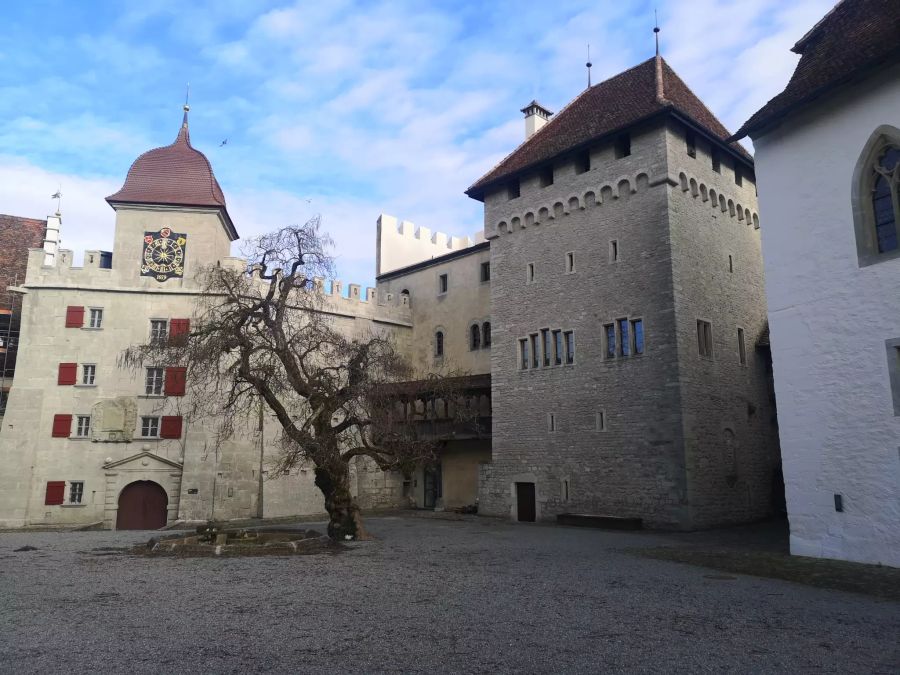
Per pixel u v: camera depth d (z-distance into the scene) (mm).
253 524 29328
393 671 7559
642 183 26484
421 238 49125
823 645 8680
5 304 36156
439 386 26688
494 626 9617
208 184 35938
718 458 25297
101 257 36719
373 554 17797
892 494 14383
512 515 29328
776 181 17422
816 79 16422
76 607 10875
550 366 28797
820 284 16172
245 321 21125
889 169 15141
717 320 26938
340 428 21312
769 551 17391
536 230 30359
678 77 30641
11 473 31391
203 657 8062
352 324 38781
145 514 32312
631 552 18031
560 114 32875
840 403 15516
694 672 7582
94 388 32750
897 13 15750
